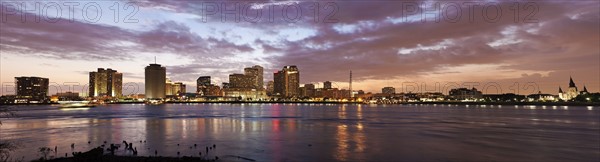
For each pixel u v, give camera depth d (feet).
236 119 465.88
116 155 166.20
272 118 491.31
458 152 183.83
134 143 217.97
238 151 186.91
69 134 274.77
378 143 215.92
